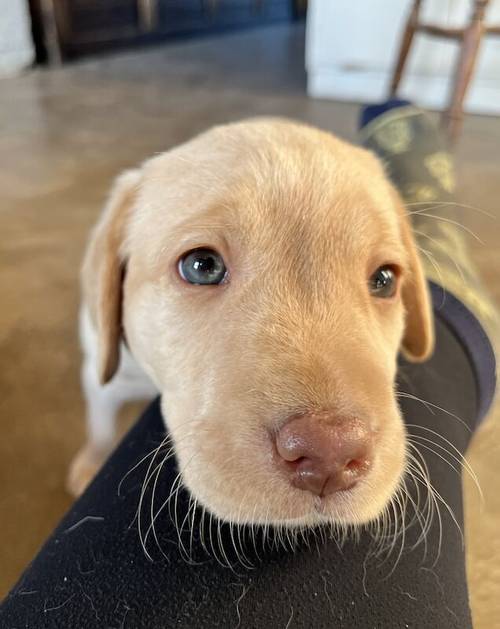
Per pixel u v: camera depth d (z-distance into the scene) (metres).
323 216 0.13
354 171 0.15
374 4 0.66
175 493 0.12
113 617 0.10
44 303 0.32
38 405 0.26
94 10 0.85
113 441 0.23
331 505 0.11
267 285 0.13
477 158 0.52
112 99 0.66
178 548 0.11
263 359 0.12
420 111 0.30
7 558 0.20
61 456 0.24
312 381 0.11
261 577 0.11
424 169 0.26
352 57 0.68
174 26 0.99
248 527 0.12
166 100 0.67
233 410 0.11
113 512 0.12
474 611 0.18
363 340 0.12
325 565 0.11
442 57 0.65
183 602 0.10
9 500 0.22
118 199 0.17
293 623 0.10
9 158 0.49
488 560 0.20
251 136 0.15
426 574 0.11
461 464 0.15
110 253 0.17
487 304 0.21
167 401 0.14
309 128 0.16
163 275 0.14
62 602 0.10
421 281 0.17
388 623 0.10
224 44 0.99
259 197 0.13
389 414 0.12
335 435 0.10
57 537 0.12
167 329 0.14
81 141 0.54
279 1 1.21
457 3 0.62
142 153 0.51
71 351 0.29
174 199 0.15
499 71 0.64
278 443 0.10
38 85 0.71
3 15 0.74
